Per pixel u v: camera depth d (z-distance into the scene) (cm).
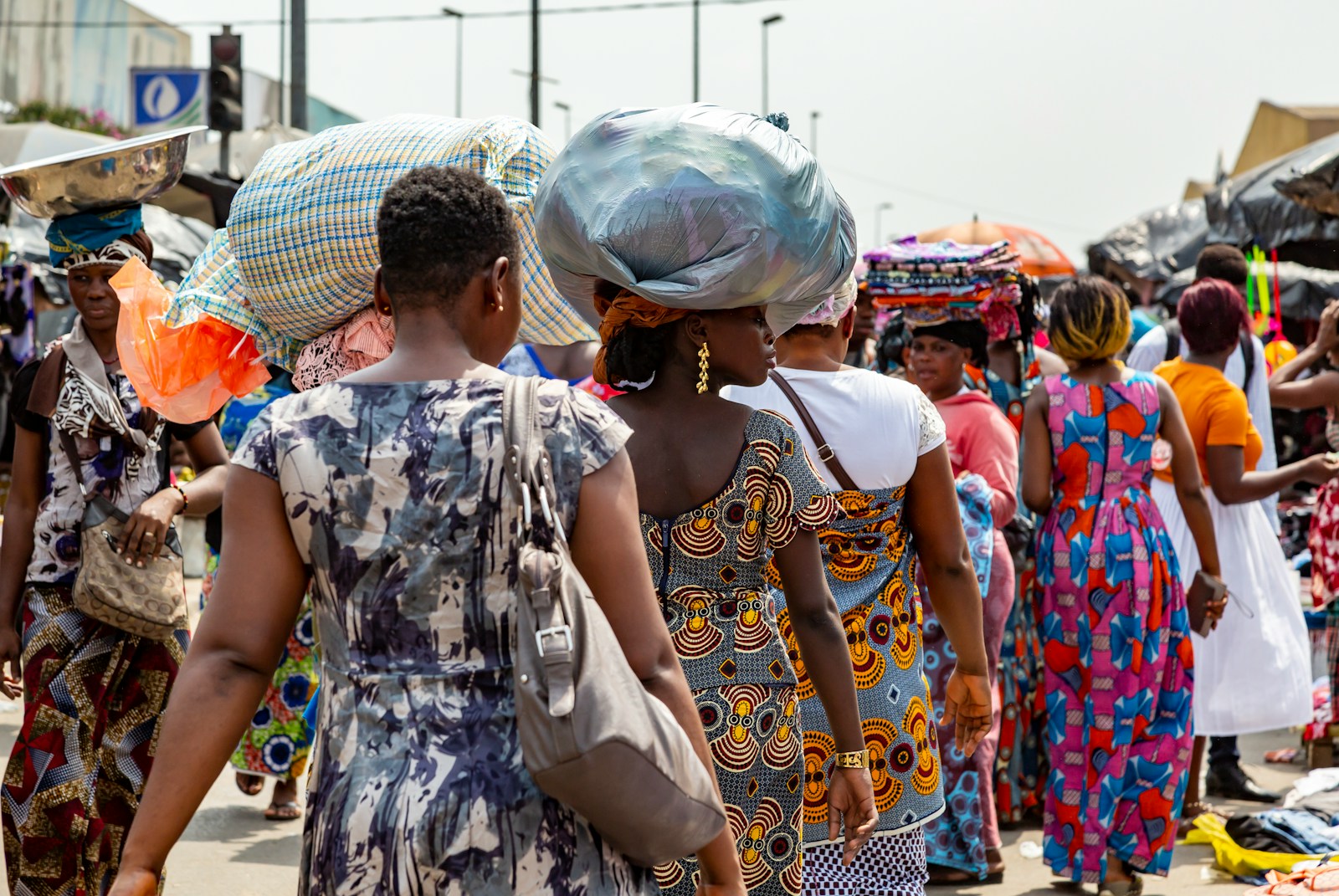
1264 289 900
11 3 2761
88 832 358
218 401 333
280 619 187
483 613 181
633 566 190
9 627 368
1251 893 402
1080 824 429
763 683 243
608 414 193
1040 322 548
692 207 235
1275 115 2989
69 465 362
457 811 175
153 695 371
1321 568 609
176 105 1916
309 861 181
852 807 262
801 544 250
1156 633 428
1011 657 519
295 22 1717
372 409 185
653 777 174
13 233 1146
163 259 1208
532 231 308
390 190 196
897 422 299
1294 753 636
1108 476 434
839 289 295
